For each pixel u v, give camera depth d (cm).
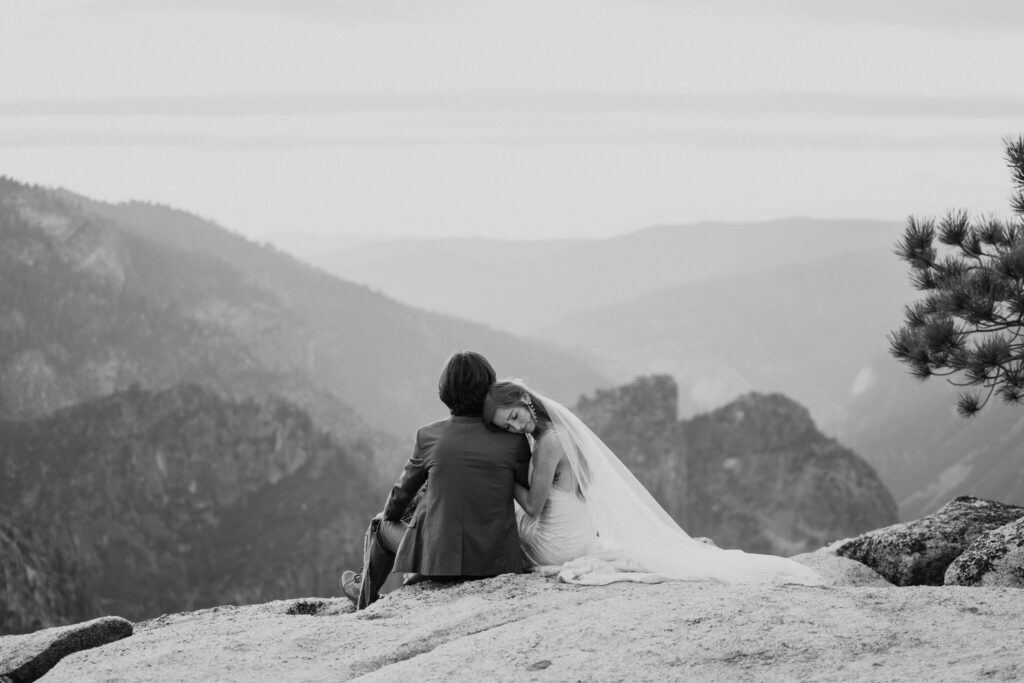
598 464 752
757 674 461
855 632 497
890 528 888
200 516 17038
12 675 628
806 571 699
